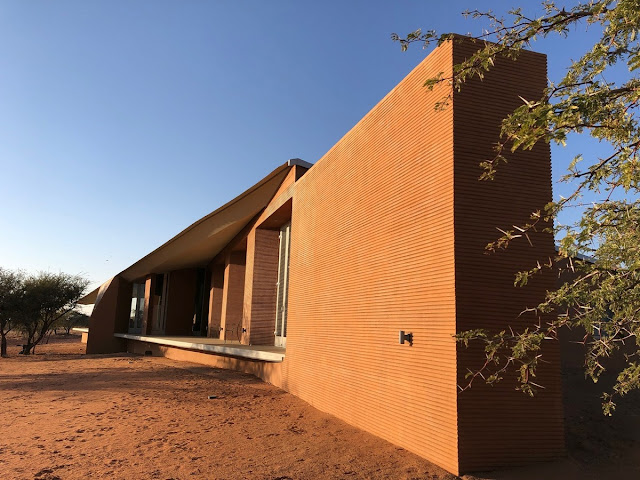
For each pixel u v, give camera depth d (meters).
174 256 23.92
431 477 5.50
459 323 5.86
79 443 7.33
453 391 5.75
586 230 2.95
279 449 6.86
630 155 2.99
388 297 7.58
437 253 6.39
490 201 6.30
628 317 2.99
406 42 3.95
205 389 12.54
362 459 6.27
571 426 7.32
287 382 12.09
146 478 5.71
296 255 12.53
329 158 10.77
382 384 7.48
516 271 6.21
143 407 10.17
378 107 8.58
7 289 29.33
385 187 8.05
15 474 5.87
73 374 16.30
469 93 6.53
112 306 31.03
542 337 3.24
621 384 3.28
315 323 10.59
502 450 5.72
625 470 5.66
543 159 6.64
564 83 3.29
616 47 3.26
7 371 18.16
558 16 3.43
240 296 21.94
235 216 17.78
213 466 6.12
